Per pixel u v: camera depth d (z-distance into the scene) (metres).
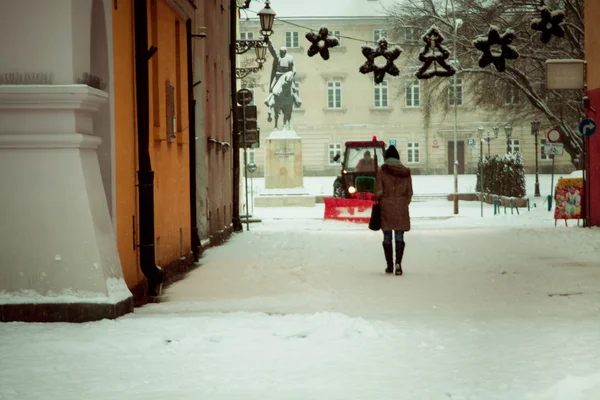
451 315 12.98
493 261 21.81
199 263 22.36
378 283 17.61
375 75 27.25
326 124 116.00
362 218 46.25
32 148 12.12
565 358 9.38
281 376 8.50
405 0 64.75
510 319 12.42
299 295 15.71
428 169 115.31
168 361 9.19
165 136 18.91
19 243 12.04
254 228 42.31
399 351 9.84
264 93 114.00
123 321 11.62
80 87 11.97
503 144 114.19
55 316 11.84
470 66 61.75
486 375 8.55
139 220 15.95
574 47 54.97
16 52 12.12
